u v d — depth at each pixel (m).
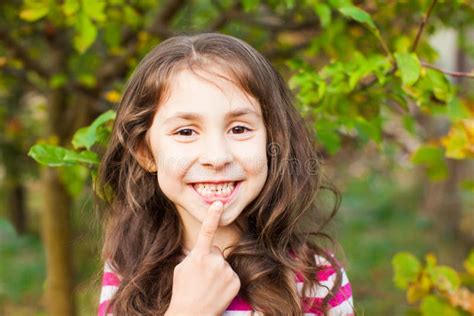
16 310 4.79
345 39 1.90
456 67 4.66
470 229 5.52
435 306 1.75
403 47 1.50
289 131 1.34
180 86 1.19
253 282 1.30
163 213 1.41
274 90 1.29
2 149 4.18
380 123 1.81
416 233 6.25
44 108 2.92
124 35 2.51
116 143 1.39
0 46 2.41
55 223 2.89
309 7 2.06
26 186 6.73
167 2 2.32
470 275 1.92
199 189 1.20
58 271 2.92
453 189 5.72
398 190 7.89
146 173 1.38
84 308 3.22
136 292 1.34
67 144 2.65
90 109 2.65
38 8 1.81
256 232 1.35
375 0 1.81
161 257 1.36
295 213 1.38
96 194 1.53
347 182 6.96
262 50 2.33
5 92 3.89
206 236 1.21
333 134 1.71
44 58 3.04
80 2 1.68
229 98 1.18
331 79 1.77
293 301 1.30
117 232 1.44
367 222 6.71
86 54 2.71
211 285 1.22
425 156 1.95
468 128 1.61
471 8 1.85
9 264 5.66
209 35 1.31
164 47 1.30
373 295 4.87
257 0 1.85
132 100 1.30
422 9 1.72
